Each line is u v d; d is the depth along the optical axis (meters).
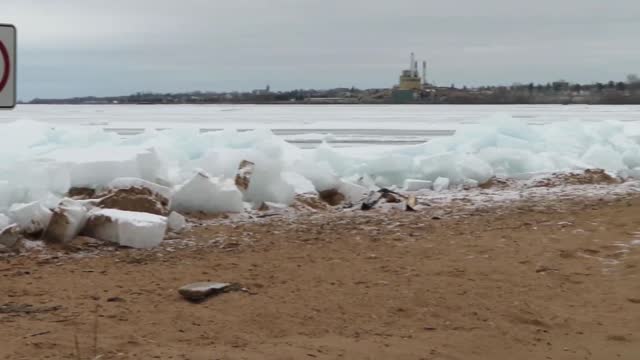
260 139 18.39
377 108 113.94
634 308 7.43
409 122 55.62
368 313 7.27
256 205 13.96
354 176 17.39
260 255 9.99
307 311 7.30
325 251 10.27
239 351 6.05
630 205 14.07
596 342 6.49
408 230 11.88
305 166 15.78
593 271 8.95
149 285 8.25
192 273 8.87
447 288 8.20
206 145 18.20
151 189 12.41
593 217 12.66
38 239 10.36
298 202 14.35
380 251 10.25
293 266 9.29
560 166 19.52
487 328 6.86
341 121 58.09
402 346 6.30
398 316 7.20
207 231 11.68
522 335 6.68
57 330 6.46
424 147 20.19
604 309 7.44
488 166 18.09
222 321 6.91
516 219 12.77
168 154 16.41
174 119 61.31
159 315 7.05
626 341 6.50
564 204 14.55
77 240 10.33
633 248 9.98
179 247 10.48
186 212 12.97
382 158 17.64
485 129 21.28
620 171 19.50
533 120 53.03
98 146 18.44
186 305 7.43
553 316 7.21
